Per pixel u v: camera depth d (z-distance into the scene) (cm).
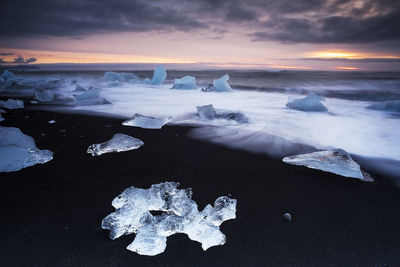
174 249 138
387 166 269
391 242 147
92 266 125
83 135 359
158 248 136
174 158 276
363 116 540
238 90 1052
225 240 144
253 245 142
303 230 157
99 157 273
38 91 729
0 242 140
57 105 636
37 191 198
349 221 167
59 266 125
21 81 1141
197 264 128
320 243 145
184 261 130
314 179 228
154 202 175
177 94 909
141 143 319
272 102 738
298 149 317
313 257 134
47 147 303
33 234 147
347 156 256
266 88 1106
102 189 203
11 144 255
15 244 139
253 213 174
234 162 267
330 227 160
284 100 780
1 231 149
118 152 290
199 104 689
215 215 164
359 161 284
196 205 173
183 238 146
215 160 272
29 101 686
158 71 1223
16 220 160
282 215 172
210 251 137
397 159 290
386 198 198
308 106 600
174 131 394
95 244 140
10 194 192
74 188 204
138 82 1318
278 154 295
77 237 146
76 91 934
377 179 234
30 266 125
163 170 243
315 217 171
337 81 1327
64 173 231
